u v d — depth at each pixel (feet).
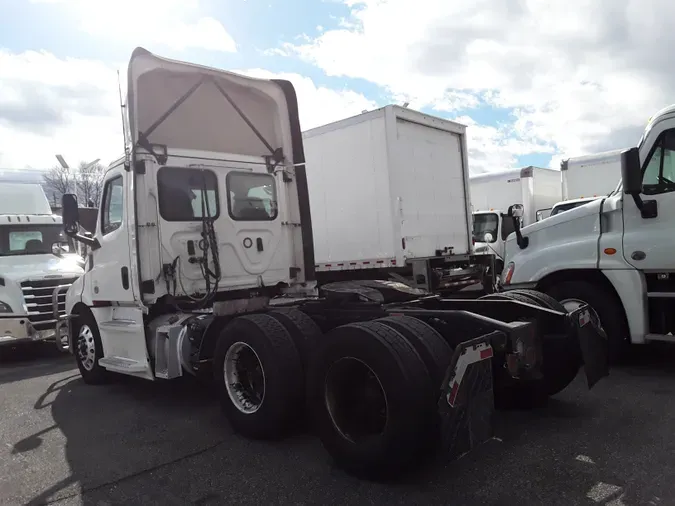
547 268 20.85
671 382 17.83
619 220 19.11
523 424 14.67
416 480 11.78
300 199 21.30
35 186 37.19
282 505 11.12
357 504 10.94
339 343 12.21
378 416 11.93
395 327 12.11
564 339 14.67
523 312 15.03
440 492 11.18
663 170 18.16
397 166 26.71
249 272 19.70
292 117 21.38
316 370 12.81
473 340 11.30
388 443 11.21
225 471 12.93
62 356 30.60
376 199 27.04
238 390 15.43
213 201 18.93
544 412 15.56
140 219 17.29
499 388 14.82
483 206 48.83
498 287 29.22
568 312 15.64
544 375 15.25
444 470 12.16
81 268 32.32
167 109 18.60
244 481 12.34
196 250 18.31
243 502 11.35
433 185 29.07
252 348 14.57
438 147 29.66
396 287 16.88
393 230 26.45
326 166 29.12
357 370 12.23
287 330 14.80
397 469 11.37
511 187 46.91
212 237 18.44
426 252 28.17
